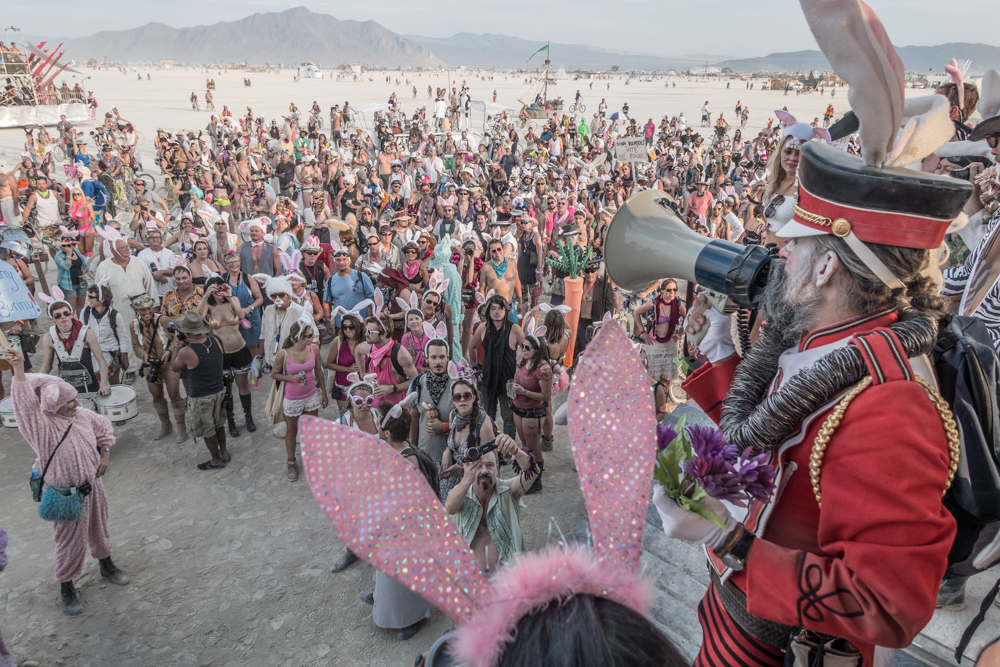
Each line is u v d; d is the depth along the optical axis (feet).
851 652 4.12
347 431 2.95
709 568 5.01
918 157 3.85
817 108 216.95
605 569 2.52
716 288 4.98
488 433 18.38
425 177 65.67
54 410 16.67
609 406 3.25
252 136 119.75
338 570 19.60
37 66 134.31
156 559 20.07
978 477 5.17
